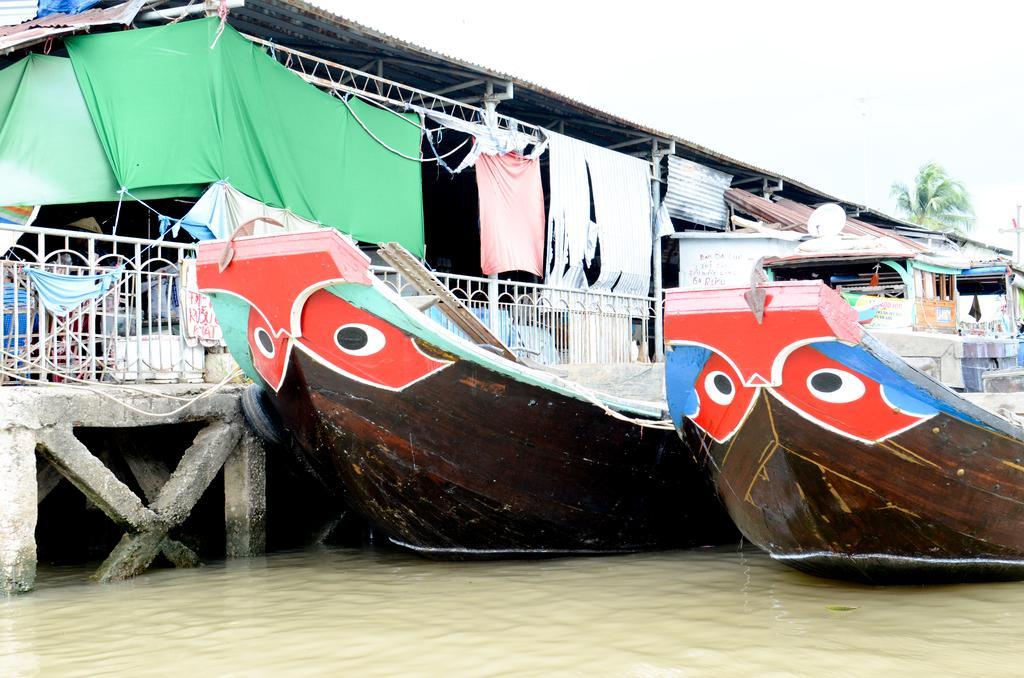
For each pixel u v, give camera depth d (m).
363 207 11.12
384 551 8.39
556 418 6.92
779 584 6.62
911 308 10.50
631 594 6.36
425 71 12.98
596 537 7.70
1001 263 12.59
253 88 9.77
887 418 5.57
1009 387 9.23
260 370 6.99
